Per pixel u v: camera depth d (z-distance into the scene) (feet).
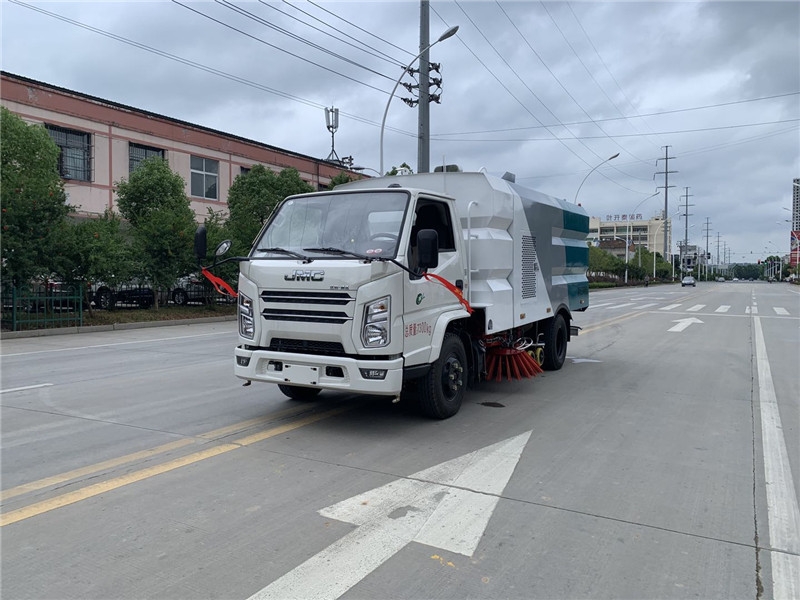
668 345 44.24
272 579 10.37
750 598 10.04
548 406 23.91
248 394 25.36
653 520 13.05
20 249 52.06
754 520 13.12
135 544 11.59
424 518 12.91
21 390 26.45
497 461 16.76
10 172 55.93
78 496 13.96
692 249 550.77
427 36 70.69
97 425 20.25
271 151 124.16
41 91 82.89
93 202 89.66
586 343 45.47
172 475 15.39
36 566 10.73
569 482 15.25
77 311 58.49
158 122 100.01
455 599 9.86
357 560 11.06
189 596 9.81
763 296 131.34
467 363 23.45
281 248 20.17
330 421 20.90
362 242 19.20
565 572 10.77
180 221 70.03
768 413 23.09
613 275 270.67
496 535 12.17
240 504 13.53
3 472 15.55
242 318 20.12
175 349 42.04
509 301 25.52
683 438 19.51
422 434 19.40
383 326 17.81
